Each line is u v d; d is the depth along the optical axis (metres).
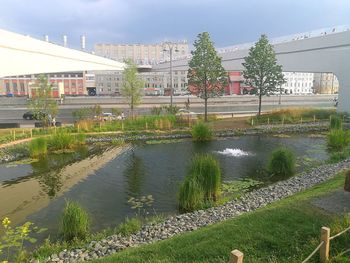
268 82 36.34
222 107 55.78
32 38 25.69
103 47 131.88
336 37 37.84
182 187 12.55
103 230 10.47
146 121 32.59
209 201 12.31
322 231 5.96
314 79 117.94
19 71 24.69
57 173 18.28
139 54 135.50
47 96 30.52
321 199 9.72
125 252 7.53
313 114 37.84
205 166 12.91
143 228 10.19
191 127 31.22
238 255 4.55
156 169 18.77
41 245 9.52
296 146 24.78
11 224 11.41
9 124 33.38
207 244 7.25
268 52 35.78
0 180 17.02
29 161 21.03
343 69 37.75
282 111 38.22
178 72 101.56
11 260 8.59
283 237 7.29
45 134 28.50
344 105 38.34
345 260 5.96
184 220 10.62
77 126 30.92
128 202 13.37
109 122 33.16
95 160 21.25
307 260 5.90
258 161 20.12
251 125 33.69
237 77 94.12
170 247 7.34
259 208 10.52
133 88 37.06
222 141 27.55
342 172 14.60
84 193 14.70
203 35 34.41
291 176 16.47
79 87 106.94
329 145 24.31
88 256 8.38
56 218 11.87
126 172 18.23
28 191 15.18
